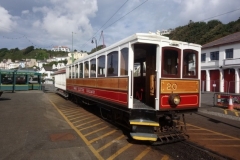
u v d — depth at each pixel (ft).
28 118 28.89
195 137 20.47
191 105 19.92
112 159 14.61
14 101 50.57
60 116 30.78
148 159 14.71
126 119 21.89
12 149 16.33
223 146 17.75
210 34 121.60
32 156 14.93
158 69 18.30
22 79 84.12
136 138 16.84
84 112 34.65
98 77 27.84
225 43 76.89
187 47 19.86
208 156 15.42
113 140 18.97
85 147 16.98
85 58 34.83
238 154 15.89
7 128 22.99
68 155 15.20
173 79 18.83
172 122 20.11
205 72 88.89
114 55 22.70
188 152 16.19
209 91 83.51
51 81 179.52
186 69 19.85
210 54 86.33
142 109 18.44
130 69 19.15
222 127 24.98
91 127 23.89
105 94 25.14
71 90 47.26
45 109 37.73
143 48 21.24
